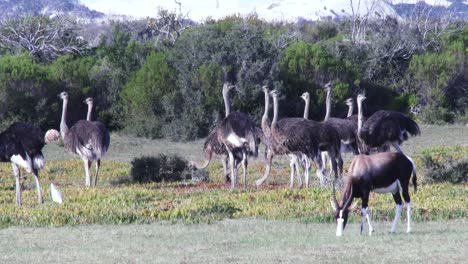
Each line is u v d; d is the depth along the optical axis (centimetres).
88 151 7425
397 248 4022
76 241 4484
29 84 12650
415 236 4397
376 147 7381
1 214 5419
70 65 13450
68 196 6259
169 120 12912
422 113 13812
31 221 5206
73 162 9531
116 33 16500
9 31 15812
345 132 7606
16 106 12562
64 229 4962
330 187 6575
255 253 3981
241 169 9038
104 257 3950
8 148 6041
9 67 12644
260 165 9381
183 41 13612
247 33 13550
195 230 4822
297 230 4753
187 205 5628
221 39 13375
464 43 15638
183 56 13375
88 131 7419
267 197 6066
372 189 4500
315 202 5803
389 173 4503
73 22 16438
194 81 12925
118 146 11819
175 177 8269
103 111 13262
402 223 4994
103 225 5134
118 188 6906
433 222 5041
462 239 4278
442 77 13938
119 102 13375
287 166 9450
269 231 4731
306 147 6825
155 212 5400
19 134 6050
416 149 10962
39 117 12644
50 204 5903
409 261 3719
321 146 6881
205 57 13250
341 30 19138
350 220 5075
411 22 16750
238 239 4441
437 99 14012
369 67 14850
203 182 7969
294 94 13638
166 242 4384
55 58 15338
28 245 4384
